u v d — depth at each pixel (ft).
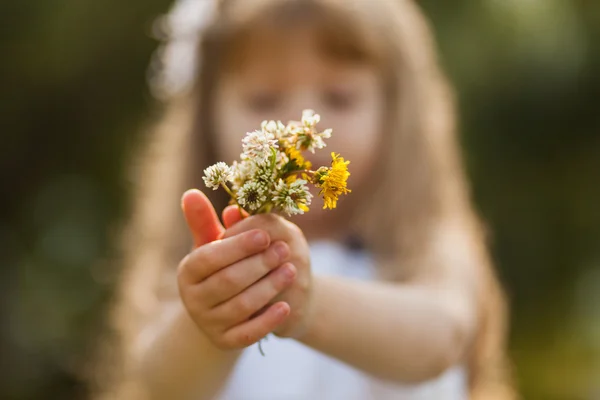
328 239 4.11
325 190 2.66
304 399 3.85
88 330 9.20
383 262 4.03
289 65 3.93
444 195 4.45
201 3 4.41
